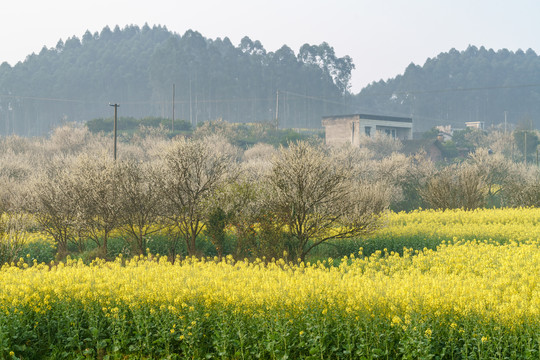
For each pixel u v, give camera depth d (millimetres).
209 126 81250
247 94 192750
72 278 12203
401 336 9305
